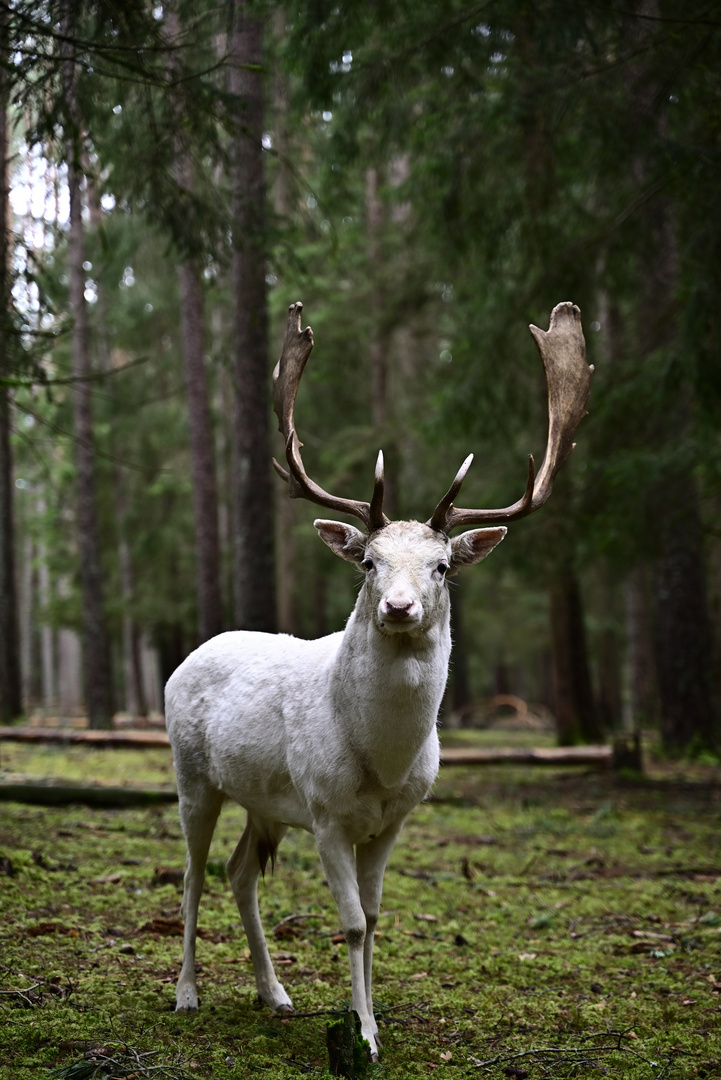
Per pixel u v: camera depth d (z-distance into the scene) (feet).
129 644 78.89
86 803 28.14
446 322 62.34
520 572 44.68
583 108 28.43
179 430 71.67
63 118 18.30
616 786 36.29
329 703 13.00
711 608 54.39
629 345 52.29
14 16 15.79
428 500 59.67
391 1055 12.35
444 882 21.66
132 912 17.90
